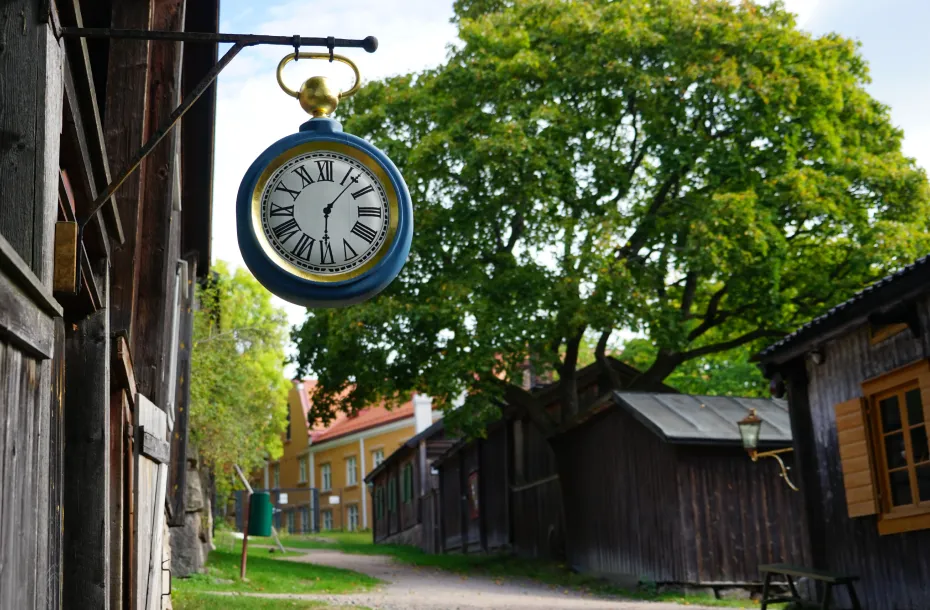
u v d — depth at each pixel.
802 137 22.47
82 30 3.81
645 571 18.62
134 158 4.00
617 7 21.66
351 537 45.28
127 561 6.38
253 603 12.68
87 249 5.14
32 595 3.30
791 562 17.81
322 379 22.34
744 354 30.09
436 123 21.50
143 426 7.00
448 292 20.34
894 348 10.89
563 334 20.98
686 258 20.34
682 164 20.88
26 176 3.39
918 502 10.56
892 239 21.19
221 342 20.36
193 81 10.38
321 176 4.53
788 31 21.78
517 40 21.61
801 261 23.27
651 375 23.53
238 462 21.55
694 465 17.83
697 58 21.36
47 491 3.49
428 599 16.28
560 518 23.94
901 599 10.88
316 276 4.45
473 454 30.27
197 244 13.56
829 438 12.23
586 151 21.17
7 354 3.03
